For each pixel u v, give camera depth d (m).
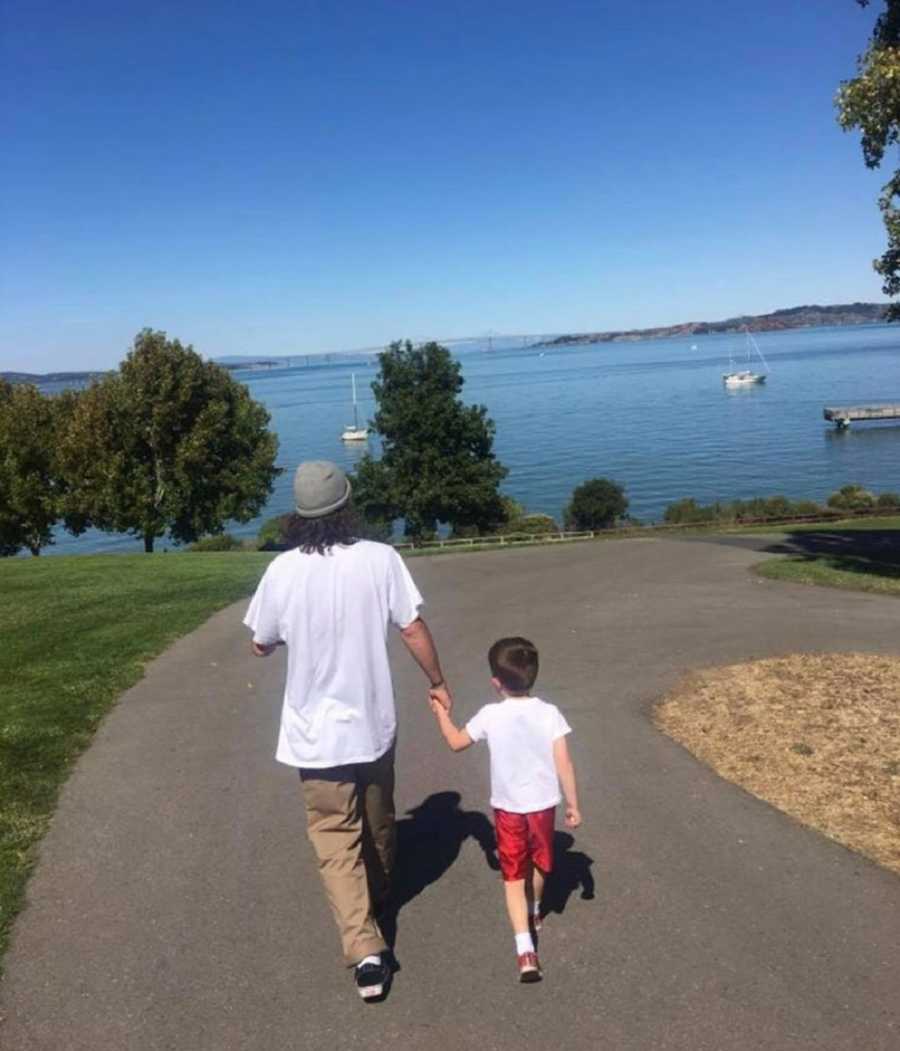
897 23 14.34
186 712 7.04
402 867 4.43
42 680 7.95
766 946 3.63
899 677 7.62
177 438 32.72
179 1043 3.15
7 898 4.12
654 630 10.33
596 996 3.35
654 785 5.40
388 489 49.59
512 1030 3.17
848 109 13.60
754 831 4.70
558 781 3.84
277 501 92.75
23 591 13.84
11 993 3.44
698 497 77.12
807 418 129.88
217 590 13.66
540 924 3.85
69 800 5.26
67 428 32.66
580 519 54.28
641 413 158.88
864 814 4.89
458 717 7.00
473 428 49.69
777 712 6.76
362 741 3.51
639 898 4.04
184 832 4.83
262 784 5.50
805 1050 3.01
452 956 3.64
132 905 4.07
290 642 3.54
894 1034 3.07
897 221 14.13
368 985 3.31
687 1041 3.08
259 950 3.71
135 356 32.16
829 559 19.16
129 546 76.50
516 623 11.19
